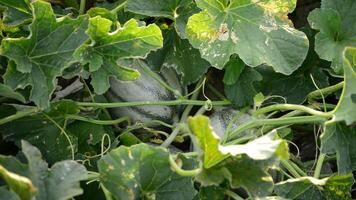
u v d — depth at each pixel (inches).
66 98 70.6
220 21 68.2
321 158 67.4
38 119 67.2
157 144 70.5
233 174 60.1
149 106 70.3
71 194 58.3
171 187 62.4
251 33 68.3
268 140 59.8
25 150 58.2
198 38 68.0
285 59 68.3
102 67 65.9
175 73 71.7
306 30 72.7
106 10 68.3
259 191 59.8
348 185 65.5
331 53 69.9
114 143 68.7
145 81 70.3
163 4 69.6
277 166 60.5
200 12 67.6
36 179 58.2
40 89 63.7
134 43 65.5
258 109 68.8
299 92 72.2
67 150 67.0
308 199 65.4
